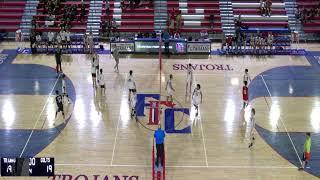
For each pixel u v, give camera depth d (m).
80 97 29.12
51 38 36.00
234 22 39.31
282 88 30.47
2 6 40.31
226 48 36.47
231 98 29.17
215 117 27.14
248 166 22.97
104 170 22.55
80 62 34.03
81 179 21.88
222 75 32.19
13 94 29.44
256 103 28.66
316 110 27.95
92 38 35.59
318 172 22.61
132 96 27.14
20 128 25.94
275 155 23.88
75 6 39.31
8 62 33.94
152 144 24.56
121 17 39.66
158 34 37.09
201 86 30.53
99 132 25.62
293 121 26.81
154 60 34.72
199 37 38.44
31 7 40.19
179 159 23.41
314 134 25.62
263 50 36.09
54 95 29.38
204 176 22.17
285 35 38.19
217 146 24.52
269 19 39.75
